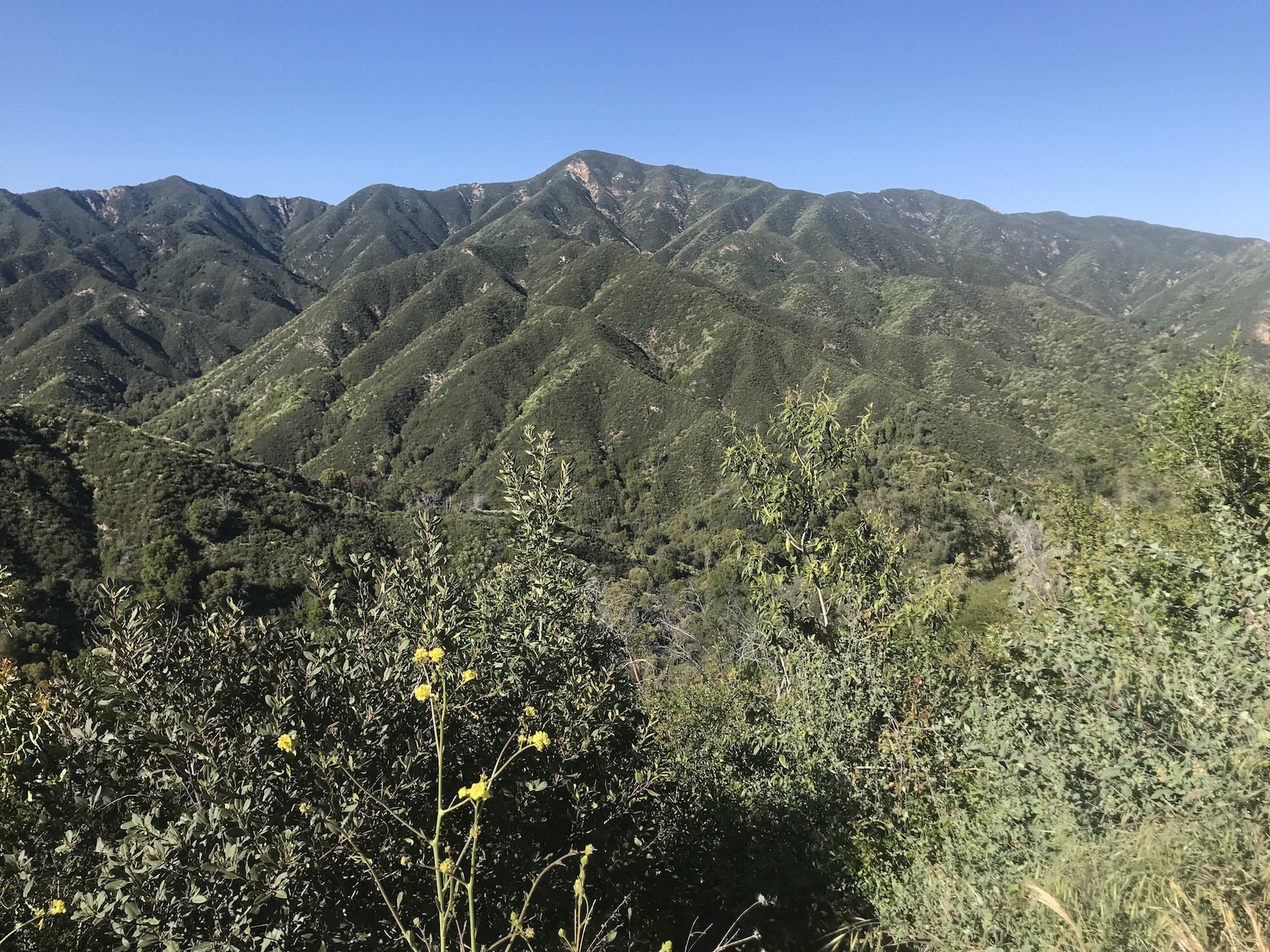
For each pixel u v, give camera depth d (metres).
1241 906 1.96
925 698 4.07
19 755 2.47
